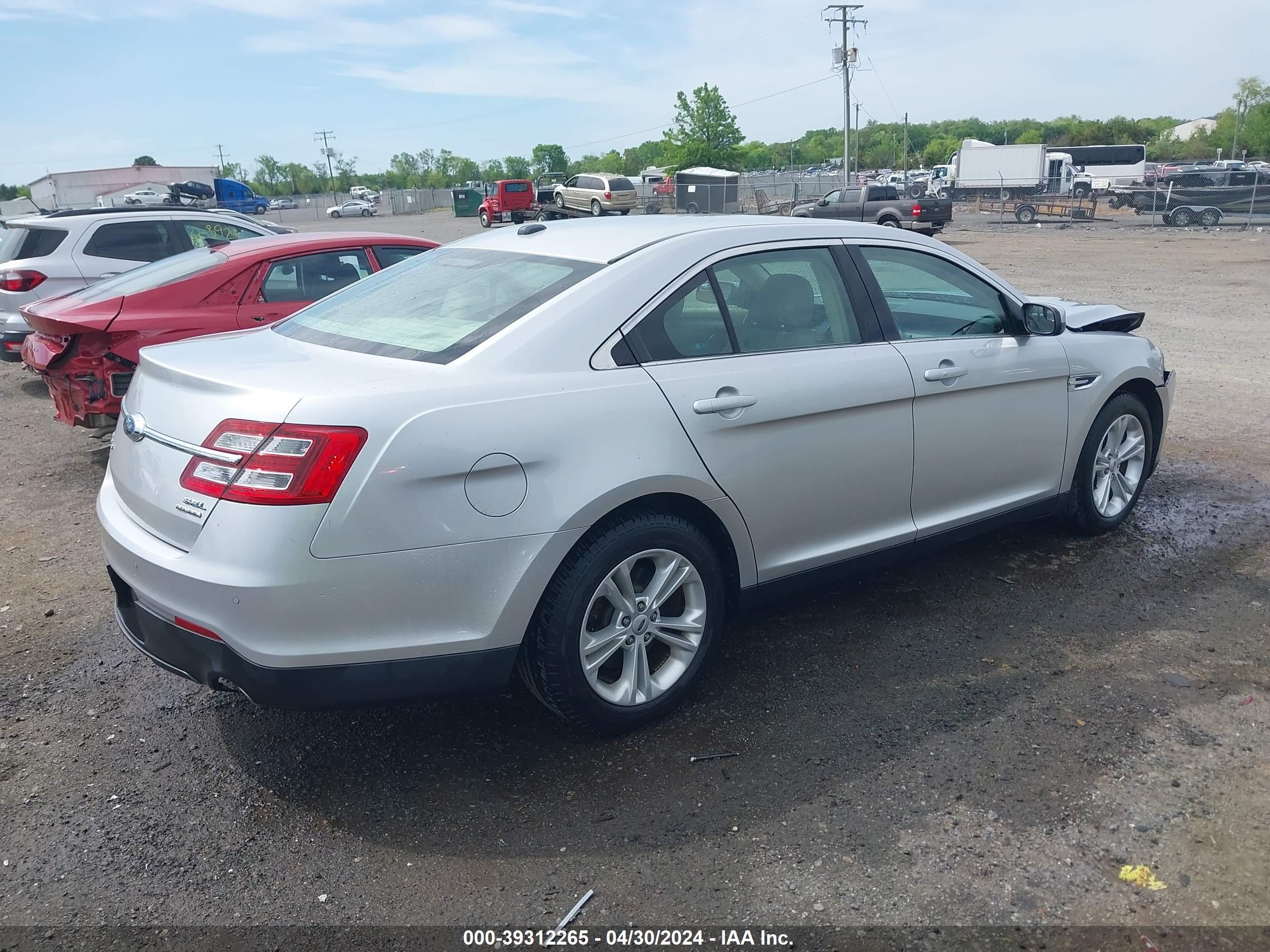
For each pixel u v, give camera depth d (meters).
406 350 3.14
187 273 6.28
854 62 53.47
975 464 4.24
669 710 3.42
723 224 3.77
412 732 3.39
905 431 3.90
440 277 3.70
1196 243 25.45
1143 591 4.46
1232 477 6.17
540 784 3.08
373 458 2.69
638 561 3.29
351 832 2.87
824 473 3.66
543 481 2.93
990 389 4.21
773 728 3.37
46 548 5.24
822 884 2.61
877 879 2.62
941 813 2.88
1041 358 4.44
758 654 3.91
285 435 2.66
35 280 8.97
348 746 3.31
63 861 2.76
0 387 9.79
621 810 2.94
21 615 4.39
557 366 3.07
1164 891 2.55
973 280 4.38
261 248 6.57
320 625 2.69
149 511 2.95
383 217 68.62
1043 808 2.90
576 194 45.06
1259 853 2.69
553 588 3.02
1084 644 3.95
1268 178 31.89
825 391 3.60
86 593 4.64
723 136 60.00
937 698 3.55
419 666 2.84
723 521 3.40
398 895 2.61
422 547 2.76
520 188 44.91
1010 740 3.26
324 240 6.80
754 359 3.50
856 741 3.28
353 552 2.68
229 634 2.68
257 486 2.65
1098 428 4.81
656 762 3.18
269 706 2.77
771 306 3.66
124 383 5.95
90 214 9.32
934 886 2.59
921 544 4.12
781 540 3.63
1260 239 26.25
